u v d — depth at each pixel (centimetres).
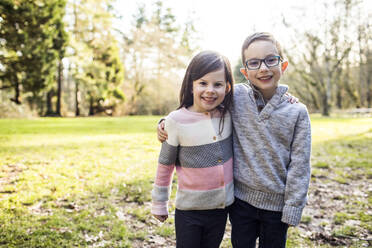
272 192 156
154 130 1046
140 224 285
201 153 158
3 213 287
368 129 1078
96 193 355
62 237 252
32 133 889
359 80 3192
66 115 2700
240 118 165
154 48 2777
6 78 1803
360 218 303
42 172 432
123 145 691
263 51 156
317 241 260
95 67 2312
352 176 448
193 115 160
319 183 414
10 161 489
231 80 163
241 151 166
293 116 156
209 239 165
